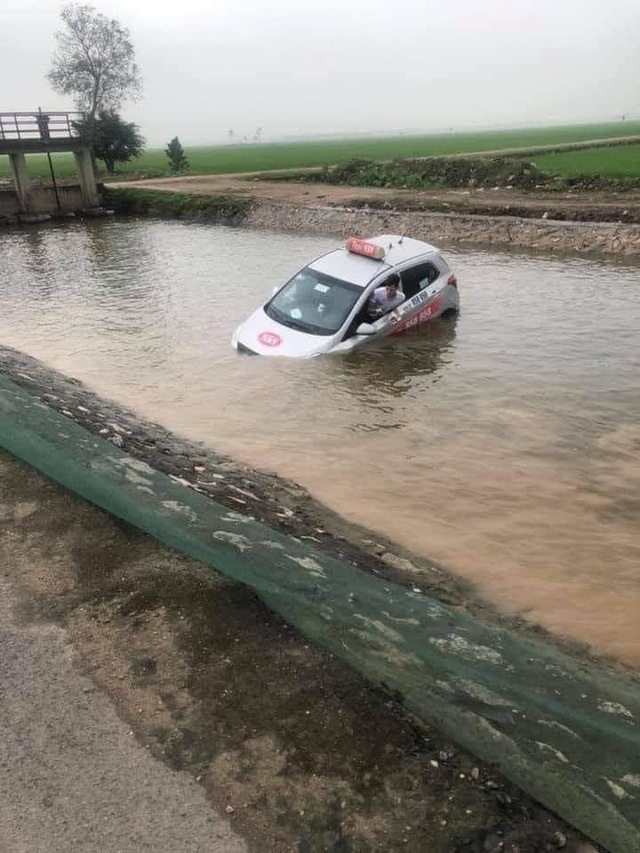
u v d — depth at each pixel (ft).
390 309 34.58
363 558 16.03
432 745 9.04
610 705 9.82
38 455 16.78
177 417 26.17
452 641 10.92
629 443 23.41
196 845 7.68
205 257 65.41
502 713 9.24
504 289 47.37
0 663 10.47
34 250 75.05
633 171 94.22
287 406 27.04
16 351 35.14
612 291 45.75
